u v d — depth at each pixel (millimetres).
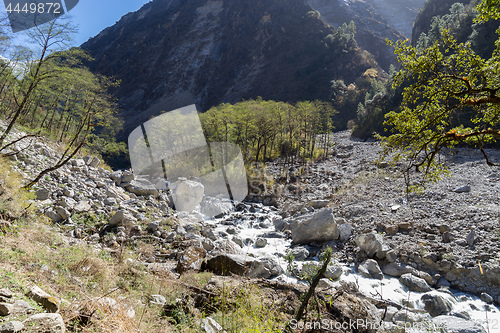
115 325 2432
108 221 8492
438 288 6898
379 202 12484
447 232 8562
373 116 50719
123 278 4109
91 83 17219
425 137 5980
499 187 11648
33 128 17203
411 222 9719
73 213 8555
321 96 88812
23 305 2088
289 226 11336
